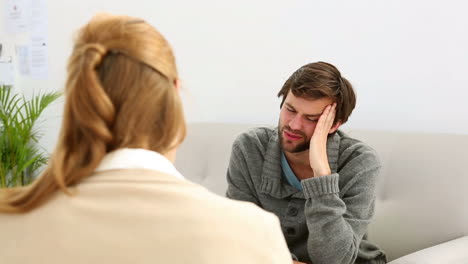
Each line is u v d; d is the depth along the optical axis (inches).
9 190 25.9
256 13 100.0
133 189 23.1
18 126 122.0
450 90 82.0
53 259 21.8
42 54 130.0
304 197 60.9
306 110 56.4
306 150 59.9
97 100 23.1
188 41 109.3
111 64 24.2
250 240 22.9
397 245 71.2
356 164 59.8
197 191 24.3
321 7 92.4
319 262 55.1
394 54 86.3
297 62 96.6
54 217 22.8
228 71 105.2
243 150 65.3
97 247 21.7
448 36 81.0
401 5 84.4
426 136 74.2
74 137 24.4
